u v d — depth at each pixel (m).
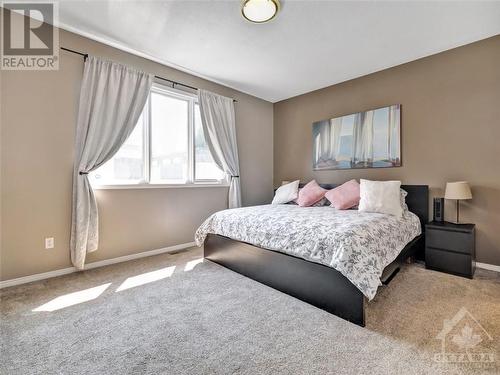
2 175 2.26
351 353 1.39
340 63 3.30
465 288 2.20
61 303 1.96
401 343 1.47
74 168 2.62
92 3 2.19
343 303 1.73
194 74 3.64
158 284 2.32
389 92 3.43
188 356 1.38
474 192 2.77
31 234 2.40
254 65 3.36
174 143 3.53
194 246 3.65
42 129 2.45
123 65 2.93
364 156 3.64
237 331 1.60
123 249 3.01
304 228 2.08
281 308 1.88
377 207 2.81
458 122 2.88
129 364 1.32
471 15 2.33
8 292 2.15
